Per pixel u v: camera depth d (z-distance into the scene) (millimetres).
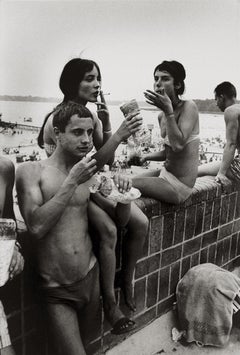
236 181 2762
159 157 2312
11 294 1638
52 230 1596
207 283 2275
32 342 1768
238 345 2297
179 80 2174
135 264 2023
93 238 1806
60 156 1635
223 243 2832
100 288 1870
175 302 2488
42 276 1643
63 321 1655
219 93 2514
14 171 1673
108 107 2152
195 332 2275
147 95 2049
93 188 1671
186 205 2371
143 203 2084
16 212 1782
